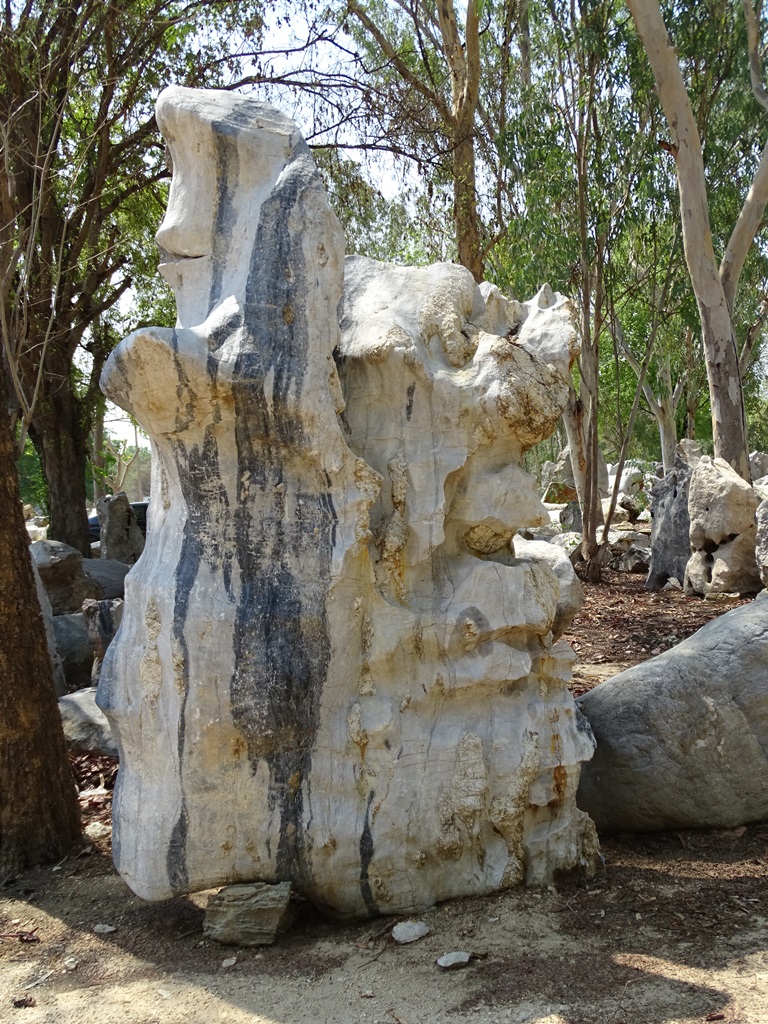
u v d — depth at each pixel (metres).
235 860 3.47
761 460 26.27
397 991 3.10
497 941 3.39
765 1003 2.89
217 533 3.47
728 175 16.91
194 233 3.67
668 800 4.37
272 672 3.43
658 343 26.80
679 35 15.03
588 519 14.80
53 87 10.51
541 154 14.72
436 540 3.78
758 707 4.43
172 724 3.41
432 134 13.07
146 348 3.26
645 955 3.25
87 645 7.59
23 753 4.42
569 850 3.89
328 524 3.56
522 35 17.33
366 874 3.59
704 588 11.85
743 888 3.79
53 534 14.66
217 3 11.86
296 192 3.54
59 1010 3.09
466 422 3.83
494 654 3.82
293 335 3.47
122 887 4.12
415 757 3.71
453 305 3.98
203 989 3.18
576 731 3.99
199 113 3.63
